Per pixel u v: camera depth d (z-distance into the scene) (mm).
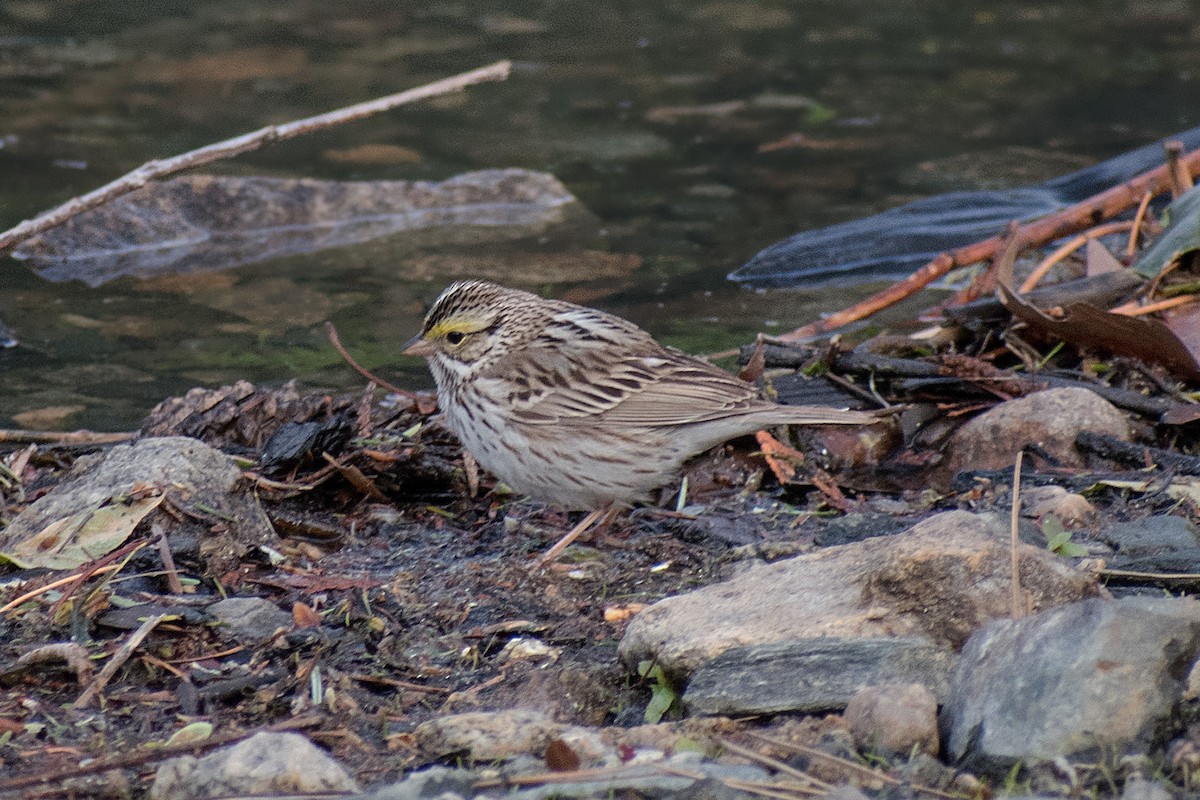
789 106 21594
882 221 17438
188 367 13961
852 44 24281
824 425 11219
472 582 9211
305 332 14836
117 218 17391
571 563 9625
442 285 16062
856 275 16453
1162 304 12656
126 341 14586
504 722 7176
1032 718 6457
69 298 15789
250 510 9688
